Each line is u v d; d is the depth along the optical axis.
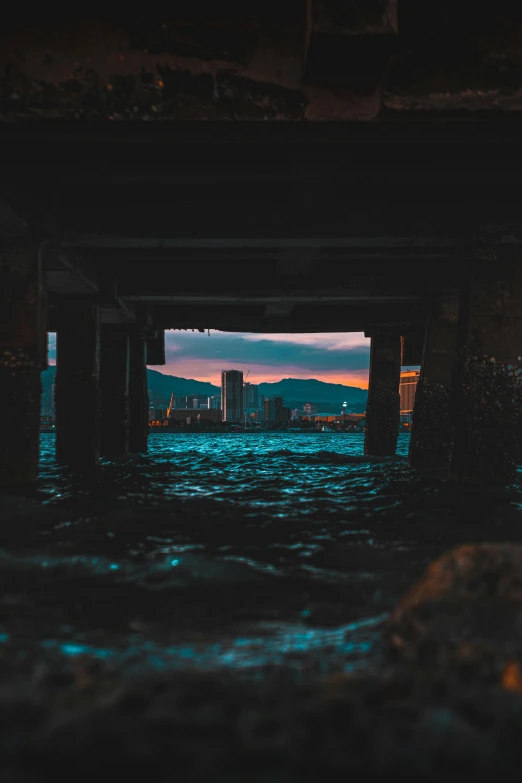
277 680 3.03
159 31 7.46
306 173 10.52
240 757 2.31
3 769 2.22
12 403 11.70
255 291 16.86
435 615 3.47
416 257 14.77
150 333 23.12
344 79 7.48
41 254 11.96
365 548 7.41
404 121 7.57
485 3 7.50
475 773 2.21
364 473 17.72
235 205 12.16
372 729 2.47
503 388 12.41
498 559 3.61
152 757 2.29
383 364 23.83
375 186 11.88
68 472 16.22
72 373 17.30
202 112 7.49
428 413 17.95
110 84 7.44
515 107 7.51
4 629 4.14
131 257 15.30
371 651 3.63
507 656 3.03
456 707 2.62
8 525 8.69
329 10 6.61
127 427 22.34
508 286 12.43
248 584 5.57
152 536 8.08
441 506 10.75
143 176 10.55
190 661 3.50
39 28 7.45
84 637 4.00
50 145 9.27
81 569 6.09
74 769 2.23
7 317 11.70
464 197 12.05
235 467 20.19
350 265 16.80
